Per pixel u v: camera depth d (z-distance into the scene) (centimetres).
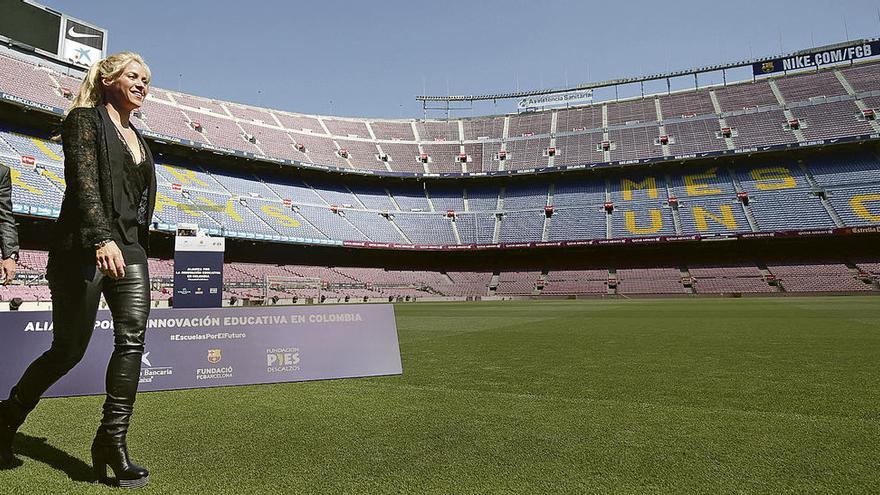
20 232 3064
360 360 531
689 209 4462
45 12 3353
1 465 246
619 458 253
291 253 4559
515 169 5294
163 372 451
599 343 859
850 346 761
